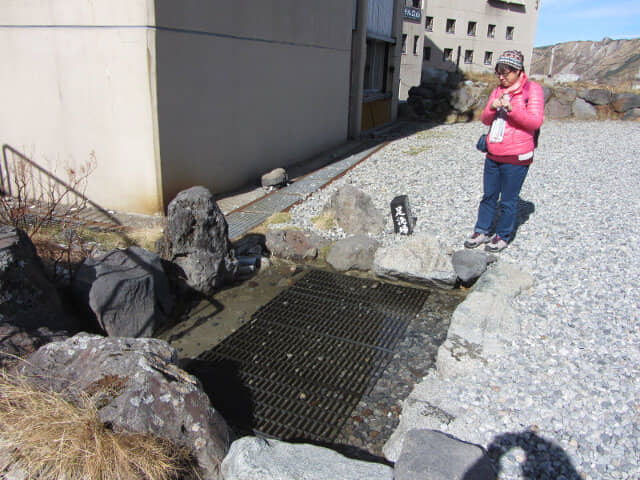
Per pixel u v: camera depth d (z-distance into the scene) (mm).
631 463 2430
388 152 10336
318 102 10133
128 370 2666
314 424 3014
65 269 4457
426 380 3230
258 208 6629
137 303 3828
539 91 4426
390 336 3945
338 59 10766
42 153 6660
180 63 6055
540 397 2908
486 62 36438
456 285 4727
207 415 2590
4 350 3064
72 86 6168
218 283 4641
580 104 14266
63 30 6004
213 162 7027
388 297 4570
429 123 15352
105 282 3711
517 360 3268
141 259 4152
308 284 4840
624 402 2828
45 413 2492
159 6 5570
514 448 2555
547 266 4664
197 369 3555
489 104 4633
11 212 4832
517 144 4559
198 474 2471
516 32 36719
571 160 8898
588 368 3143
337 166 9125
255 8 7469
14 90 6574
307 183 7895
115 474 2289
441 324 4102
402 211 5539
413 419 2801
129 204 6266
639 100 13734
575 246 5059
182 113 6219
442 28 33812
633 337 3457
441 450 2322
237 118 7457
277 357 3695
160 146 5914
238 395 3281
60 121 6395
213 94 6797
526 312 3873
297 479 2262
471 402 2908
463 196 6906
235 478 2336
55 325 3561
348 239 5316
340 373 3500
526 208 6273
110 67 5852
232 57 7109
